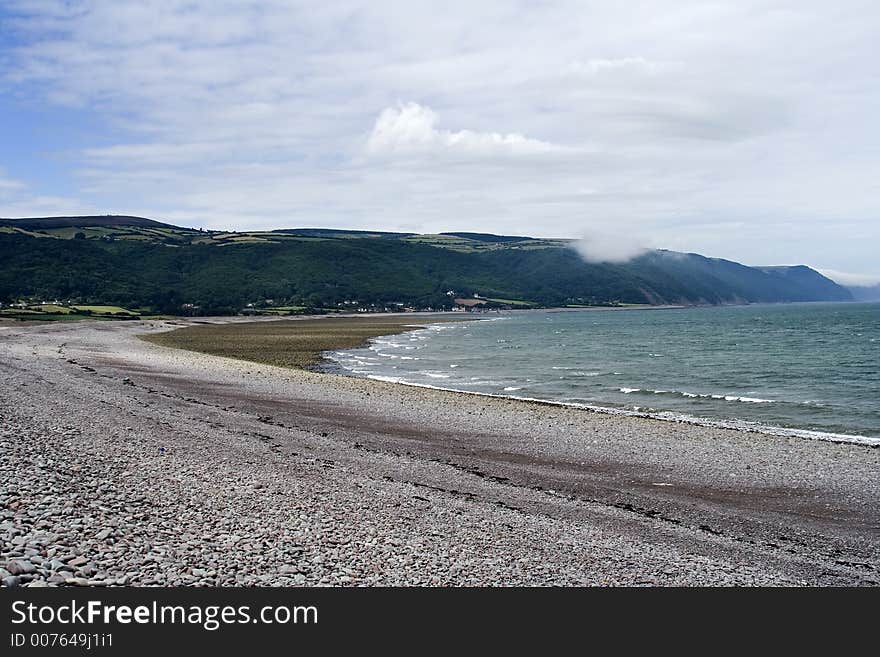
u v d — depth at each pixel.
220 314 167.50
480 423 26.67
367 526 12.29
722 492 17.58
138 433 18.92
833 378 44.97
